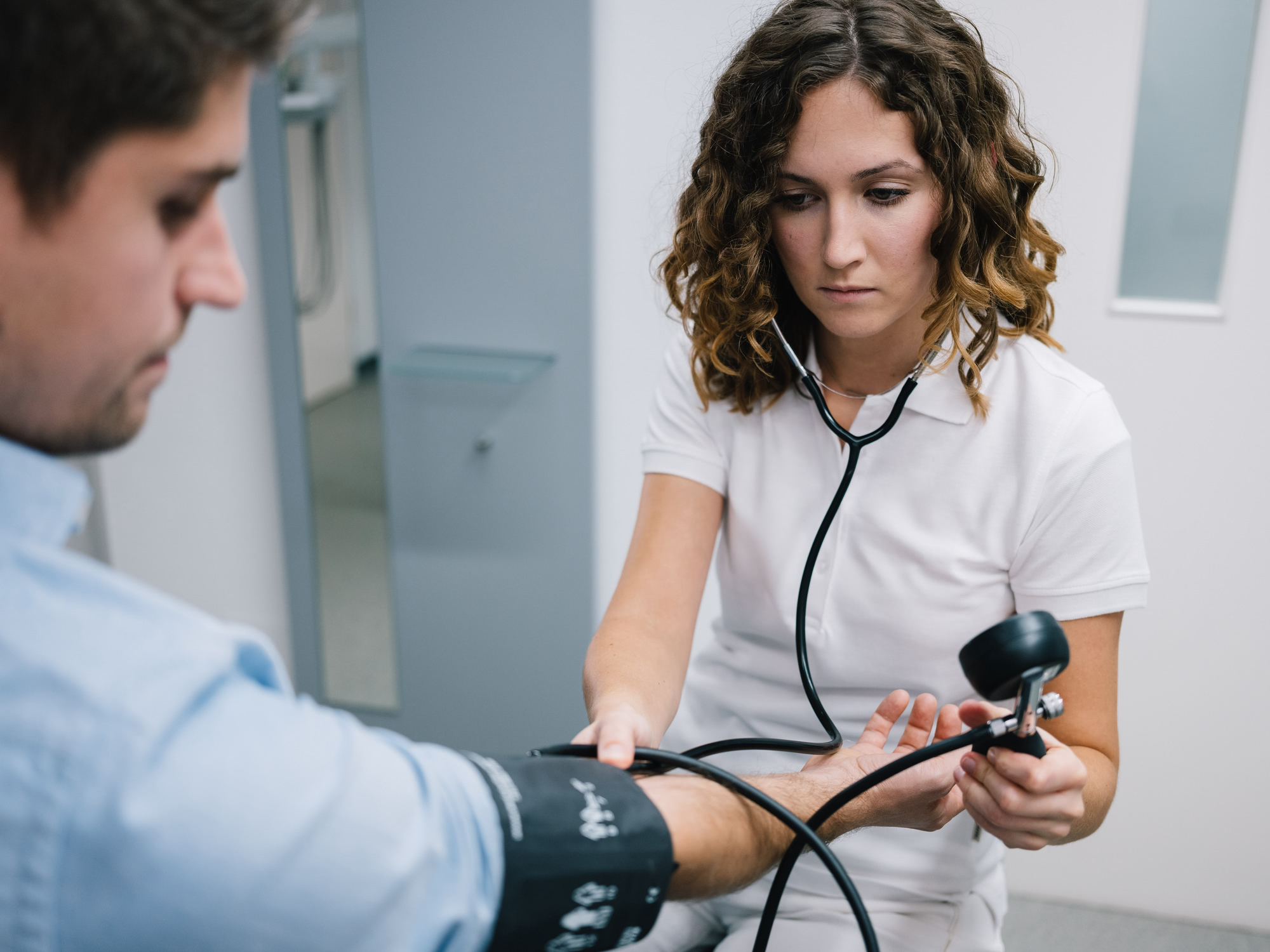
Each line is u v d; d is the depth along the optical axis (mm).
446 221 1770
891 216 827
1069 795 707
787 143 826
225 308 495
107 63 397
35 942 409
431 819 476
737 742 849
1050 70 1470
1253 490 1555
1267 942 1689
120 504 2105
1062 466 895
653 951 1006
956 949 965
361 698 2115
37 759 403
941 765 774
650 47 1614
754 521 1015
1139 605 902
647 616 1002
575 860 522
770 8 1182
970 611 950
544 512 1881
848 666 995
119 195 423
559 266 1744
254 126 1832
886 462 952
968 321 911
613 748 700
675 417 1062
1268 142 1436
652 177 1673
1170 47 1449
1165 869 1728
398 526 1950
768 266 916
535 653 1964
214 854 420
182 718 431
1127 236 1532
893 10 807
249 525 2074
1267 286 1481
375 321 1854
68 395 452
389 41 1705
